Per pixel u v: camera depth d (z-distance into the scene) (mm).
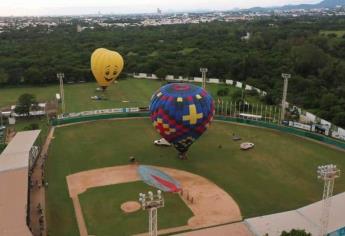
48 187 73875
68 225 61562
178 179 77312
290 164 85188
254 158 88375
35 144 86875
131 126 111188
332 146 96062
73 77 169875
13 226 53500
